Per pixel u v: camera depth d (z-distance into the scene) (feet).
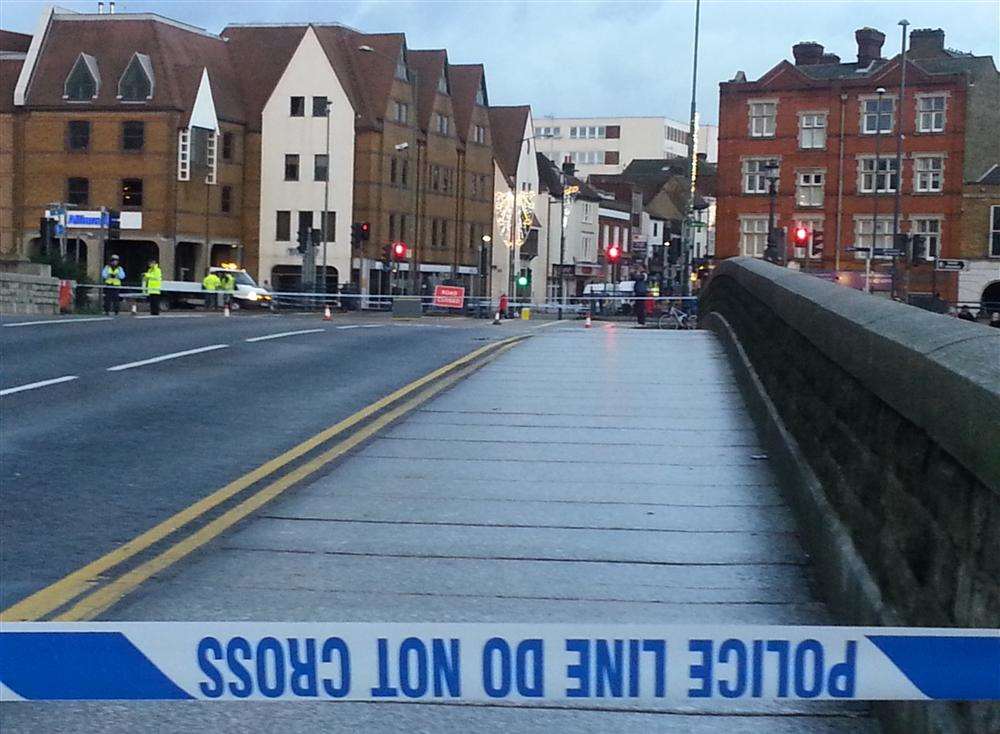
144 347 63.98
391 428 39.63
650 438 37.29
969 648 10.93
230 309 180.86
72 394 46.55
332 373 55.47
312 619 20.62
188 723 17.11
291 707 17.67
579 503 28.94
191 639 11.27
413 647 11.22
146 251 227.81
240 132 242.17
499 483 31.19
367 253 241.14
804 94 238.48
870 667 11.02
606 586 22.50
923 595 14.92
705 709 17.39
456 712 17.49
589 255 361.10
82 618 20.79
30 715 17.37
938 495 14.62
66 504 29.43
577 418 41.09
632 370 54.54
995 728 11.82
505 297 197.47
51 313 118.11
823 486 23.70
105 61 226.79
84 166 224.33
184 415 42.73
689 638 11.12
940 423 14.25
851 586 18.65
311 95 242.78
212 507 29.12
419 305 188.03
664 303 184.44
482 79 291.58
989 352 14.19
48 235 148.05
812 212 238.68
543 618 20.62
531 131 323.16
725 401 44.78
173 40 232.32
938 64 236.02
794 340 31.60
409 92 254.88
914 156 228.22
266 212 244.63
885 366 17.54
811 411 26.66
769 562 23.95
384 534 26.30
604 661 11.16
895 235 181.88
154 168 222.48
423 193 263.29
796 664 11.08
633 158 553.23
